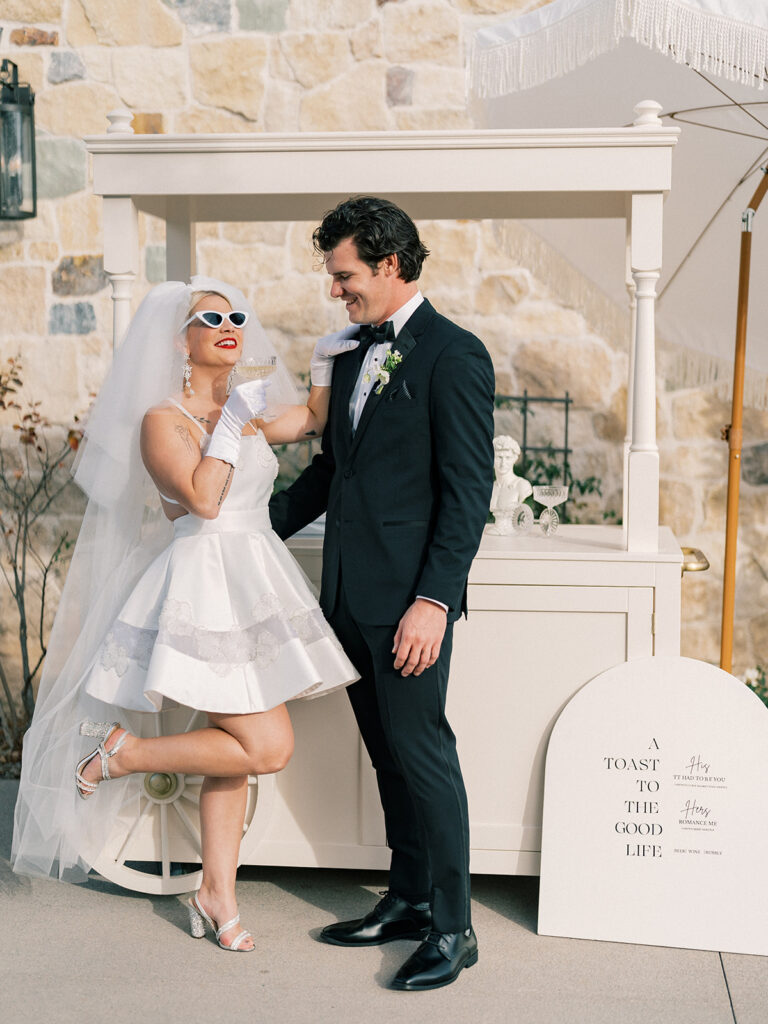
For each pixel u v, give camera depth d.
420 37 4.50
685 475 4.57
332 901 3.11
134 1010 2.50
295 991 2.59
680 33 2.78
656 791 2.86
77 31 4.61
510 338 4.59
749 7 2.75
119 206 2.94
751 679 4.60
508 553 2.93
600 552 2.92
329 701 3.03
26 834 2.93
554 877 2.87
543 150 2.79
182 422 2.65
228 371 2.73
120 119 2.94
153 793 3.03
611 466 4.59
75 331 4.70
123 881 3.07
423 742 2.58
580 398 4.58
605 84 3.52
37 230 4.69
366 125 4.56
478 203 3.09
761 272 3.93
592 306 4.16
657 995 2.56
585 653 2.94
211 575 2.64
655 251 2.83
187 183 2.89
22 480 4.76
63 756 2.93
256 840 3.05
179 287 2.74
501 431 4.62
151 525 2.91
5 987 2.61
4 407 4.75
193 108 4.61
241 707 2.58
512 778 2.98
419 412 2.53
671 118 3.54
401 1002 2.54
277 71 4.57
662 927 2.80
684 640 4.62
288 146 2.84
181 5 4.57
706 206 3.78
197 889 3.06
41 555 4.78
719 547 4.58
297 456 4.73
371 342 2.67
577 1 3.00
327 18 4.53
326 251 2.57
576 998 2.55
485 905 3.07
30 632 4.78
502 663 2.96
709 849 2.82
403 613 2.55
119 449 2.75
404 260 2.55
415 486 2.57
